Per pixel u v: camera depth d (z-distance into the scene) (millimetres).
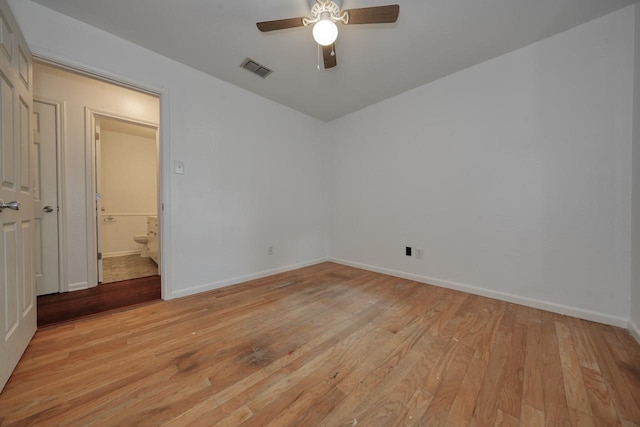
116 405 1062
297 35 1956
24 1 1606
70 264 2535
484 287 2348
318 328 1740
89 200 2637
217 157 2586
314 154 3678
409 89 2826
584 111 1852
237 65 2352
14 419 985
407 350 1475
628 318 1715
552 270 1999
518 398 1104
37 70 2340
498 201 2248
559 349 1476
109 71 1924
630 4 1673
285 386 1182
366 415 1017
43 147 2383
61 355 1404
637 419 994
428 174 2713
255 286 2658
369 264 3326
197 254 2451
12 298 1275
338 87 2773
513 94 2148
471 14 1729
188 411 1033
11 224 1284
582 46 1847
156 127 3139
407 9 1676
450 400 1094
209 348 1492
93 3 1637
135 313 1974
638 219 1608
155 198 4828
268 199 3080
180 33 1933
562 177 1944
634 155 1663
